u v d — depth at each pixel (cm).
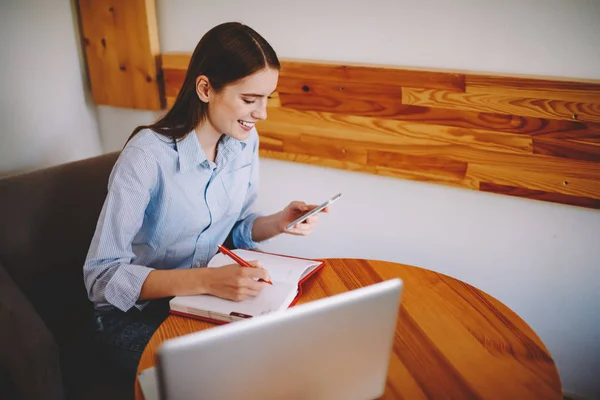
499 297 188
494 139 164
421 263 198
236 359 70
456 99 165
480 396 93
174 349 66
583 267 170
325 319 75
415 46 171
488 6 157
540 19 152
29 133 205
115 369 131
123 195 129
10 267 143
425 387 95
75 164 160
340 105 184
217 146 144
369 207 199
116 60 214
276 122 198
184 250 150
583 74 152
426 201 187
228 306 112
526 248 177
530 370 100
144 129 138
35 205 148
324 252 217
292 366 76
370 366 85
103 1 206
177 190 139
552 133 156
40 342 116
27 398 120
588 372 183
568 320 179
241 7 195
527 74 158
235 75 121
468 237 185
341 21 180
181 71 204
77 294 157
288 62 186
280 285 120
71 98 221
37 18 200
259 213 164
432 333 110
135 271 122
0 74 190
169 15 207
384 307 80
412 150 178
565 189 160
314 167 203
